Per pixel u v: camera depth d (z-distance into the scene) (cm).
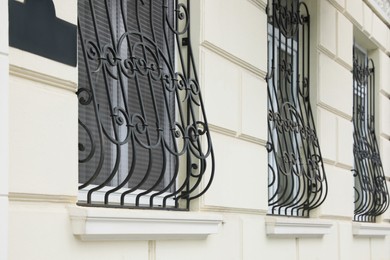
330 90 905
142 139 576
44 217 419
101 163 477
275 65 796
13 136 401
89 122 523
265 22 725
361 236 993
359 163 1047
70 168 443
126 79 564
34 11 420
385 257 1111
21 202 409
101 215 447
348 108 971
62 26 441
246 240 661
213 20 622
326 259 860
